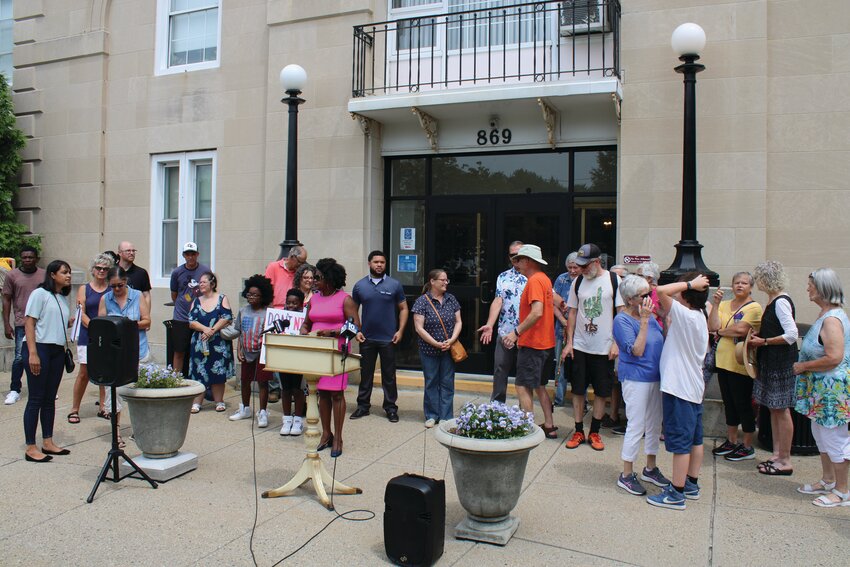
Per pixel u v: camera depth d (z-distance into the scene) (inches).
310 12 380.5
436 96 328.5
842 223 289.9
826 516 190.2
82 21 452.1
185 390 222.8
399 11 378.3
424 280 371.2
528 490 210.7
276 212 390.3
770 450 252.8
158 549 169.8
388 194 382.0
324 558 165.3
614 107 329.1
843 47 291.6
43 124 461.7
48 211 458.9
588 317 252.1
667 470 229.5
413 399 331.0
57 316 242.1
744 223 300.0
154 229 432.8
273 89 390.9
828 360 197.3
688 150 269.4
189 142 420.8
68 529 181.5
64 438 267.7
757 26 300.0
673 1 312.3
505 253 354.0
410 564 159.5
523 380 257.0
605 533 178.9
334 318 254.5
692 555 166.1
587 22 322.0
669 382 193.9
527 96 313.4
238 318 303.4
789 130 297.9
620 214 318.3
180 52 435.5
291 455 247.0
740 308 241.8
